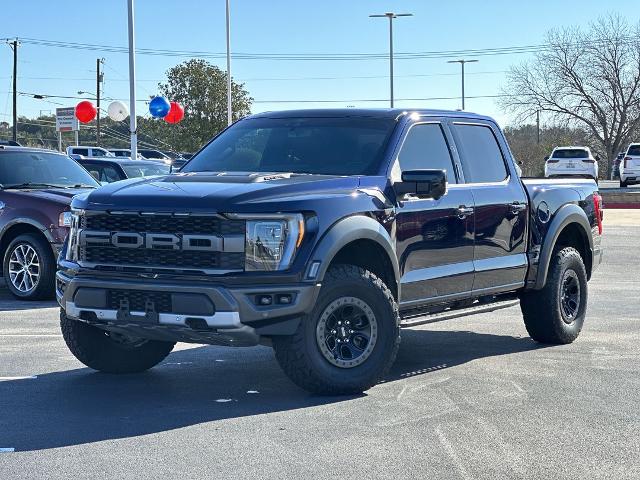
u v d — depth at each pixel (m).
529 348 9.40
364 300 7.16
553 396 7.25
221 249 6.64
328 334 7.06
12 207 12.57
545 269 9.20
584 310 9.79
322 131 8.06
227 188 6.87
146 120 59.94
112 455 5.70
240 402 7.05
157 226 6.80
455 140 8.47
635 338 9.91
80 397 7.19
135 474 5.34
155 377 7.96
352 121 8.12
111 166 17.38
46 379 7.82
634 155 43.25
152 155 44.53
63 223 12.34
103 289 6.88
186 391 7.43
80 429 6.27
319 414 6.67
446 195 8.08
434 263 7.95
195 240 6.68
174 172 8.18
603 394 7.32
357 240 7.23
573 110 75.25
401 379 7.87
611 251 19.62
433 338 10.04
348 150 7.82
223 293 6.54
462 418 6.58
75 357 8.41
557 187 9.56
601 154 82.38
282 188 6.89
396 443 5.96
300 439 6.04
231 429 6.28
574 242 10.16
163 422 6.46
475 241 8.36
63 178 13.51
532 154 84.88
